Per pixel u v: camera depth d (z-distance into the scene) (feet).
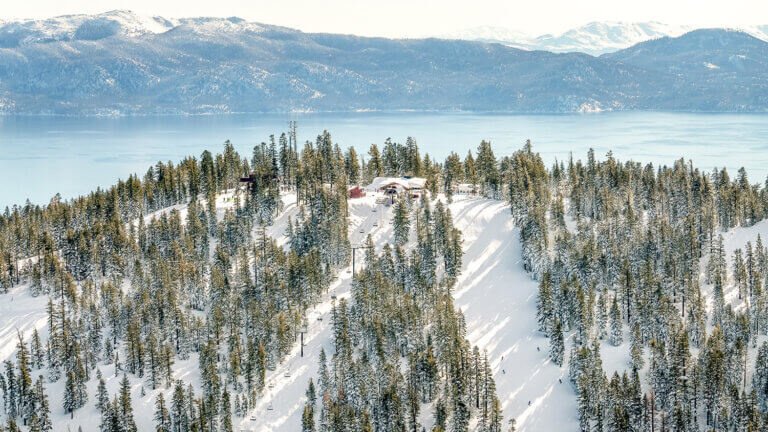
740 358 509.76
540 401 511.40
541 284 603.67
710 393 478.18
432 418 495.00
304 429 469.57
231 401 507.30
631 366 529.04
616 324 559.79
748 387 519.19
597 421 471.62
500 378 538.88
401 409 472.85
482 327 609.83
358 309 577.02
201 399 487.20
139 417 495.82
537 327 602.44
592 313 573.33
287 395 513.86
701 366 505.25
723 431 468.34
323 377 505.25
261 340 541.34
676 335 521.24
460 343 523.70
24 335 590.96
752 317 581.94
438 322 549.54
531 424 490.90
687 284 609.42
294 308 591.78
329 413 471.62
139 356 540.52
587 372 498.28
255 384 512.22
